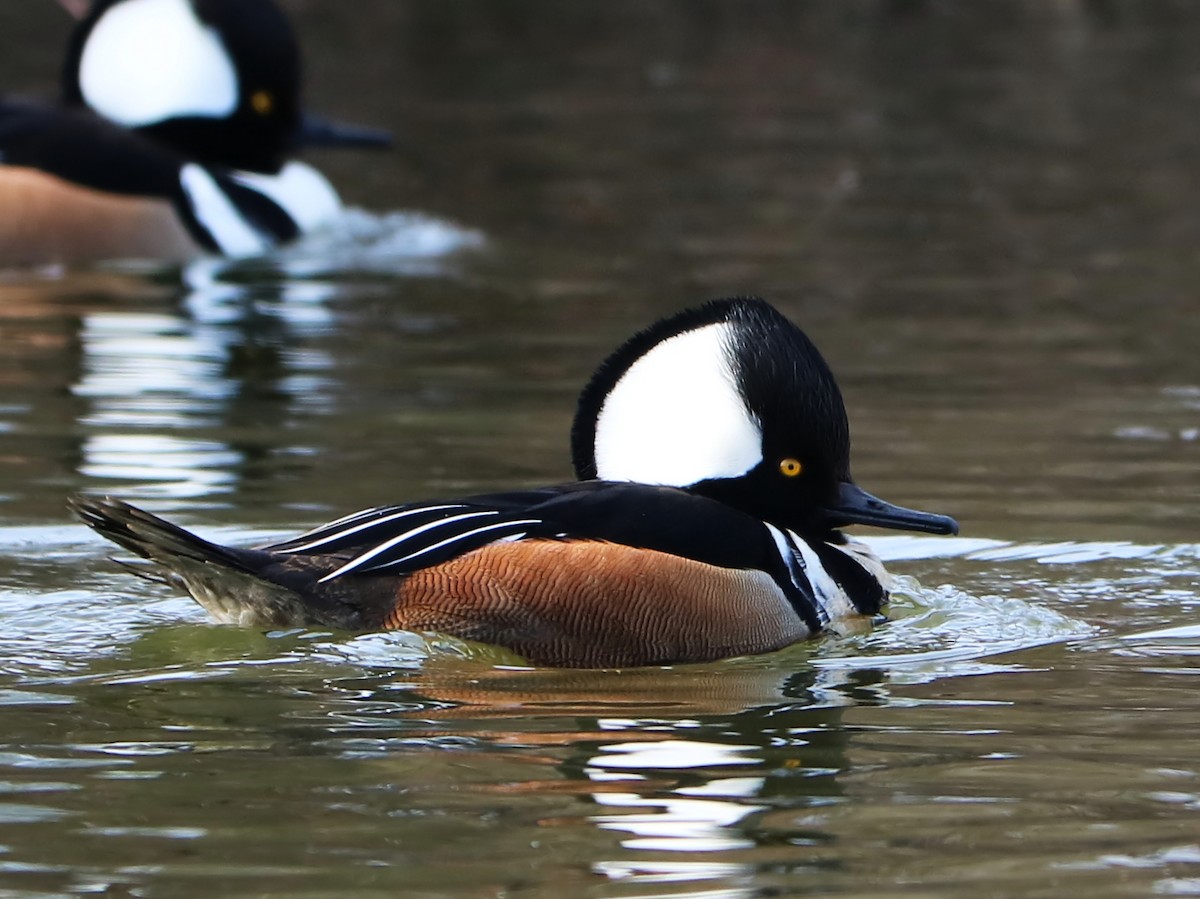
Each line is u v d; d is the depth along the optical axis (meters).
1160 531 11.53
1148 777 7.57
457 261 20.14
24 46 30.78
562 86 30.34
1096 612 10.18
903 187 23.64
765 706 8.57
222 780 7.45
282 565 9.31
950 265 19.69
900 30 35.84
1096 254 20.22
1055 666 9.22
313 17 35.38
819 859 6.72
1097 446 13.34
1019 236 21.05
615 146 26.02
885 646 9.64
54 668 8.93
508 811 7.14
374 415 14.11
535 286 18.83
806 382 10.02
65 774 7.50
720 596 9.45
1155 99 29.36
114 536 9.11
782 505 10.12
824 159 25.27
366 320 17.50
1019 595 10.48
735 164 24.92
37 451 12.94
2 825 6.98
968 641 9.70
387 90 29.56
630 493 9.71
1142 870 6.62
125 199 20.47
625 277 19.16
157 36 21.59
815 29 35.78
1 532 11.19
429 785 7.40
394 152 25.53
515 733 8.08
